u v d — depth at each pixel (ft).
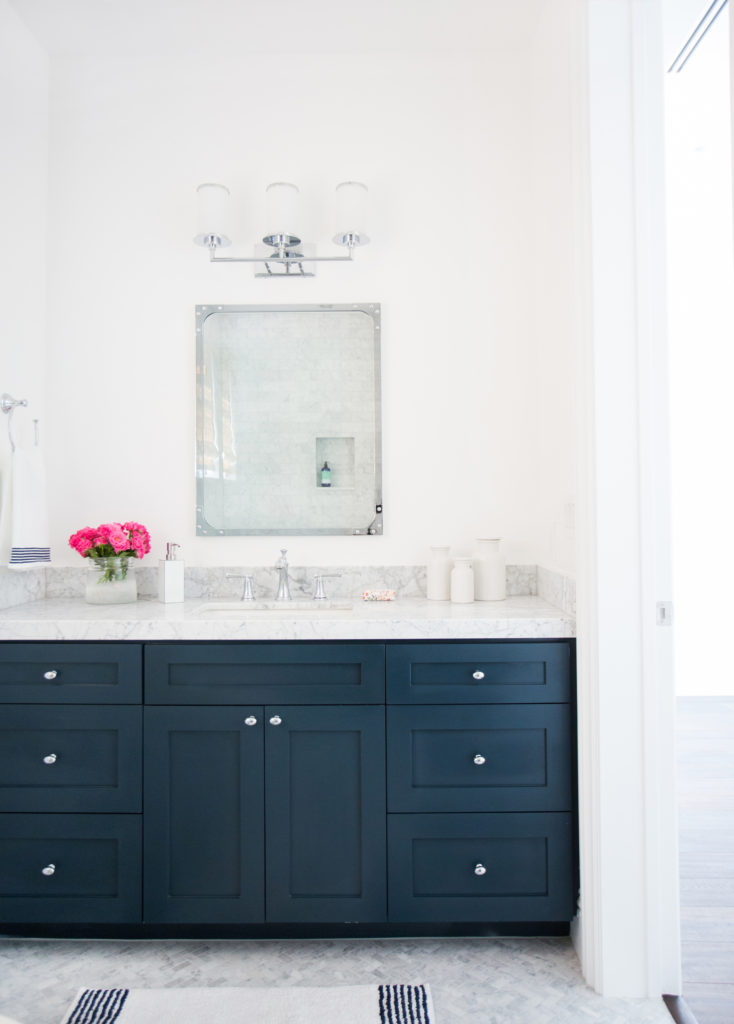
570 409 6.45
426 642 6.11
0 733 6.17
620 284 5.76
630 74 5.78
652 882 5.59
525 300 7.90
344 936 6.19
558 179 6.82
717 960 6.00
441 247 7.95
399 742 6.07
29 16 7.36
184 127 8.05
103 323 7.98
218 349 7.97
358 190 7.36
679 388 13.98
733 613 13.96
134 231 8.02
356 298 7.97
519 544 7.83
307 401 7.96
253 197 8.04
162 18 7.41
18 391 7.34
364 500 7.91
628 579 5.70
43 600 7.64
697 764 10.32
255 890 6.06
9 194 7.15
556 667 6.08
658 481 5.81
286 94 8.06
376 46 7.93
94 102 8.06
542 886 6.06
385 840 6.06
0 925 6.24
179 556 7.89
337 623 6.07
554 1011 5.37
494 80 8.02
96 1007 5.33
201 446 7.91
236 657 6.10
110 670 6.14
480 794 6.06
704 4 7.50
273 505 7.93
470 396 7.89
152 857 6.09
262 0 7.13
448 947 6.20
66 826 6.11
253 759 6.08
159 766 6.09
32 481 7.02
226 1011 5.29
